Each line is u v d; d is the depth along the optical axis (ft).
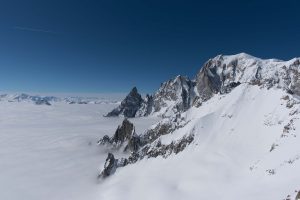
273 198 167.02
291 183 177.99
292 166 205.87
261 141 310.86
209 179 276.62
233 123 377.50
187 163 329.72
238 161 294.25
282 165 219.82
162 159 379.14
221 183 261.24
